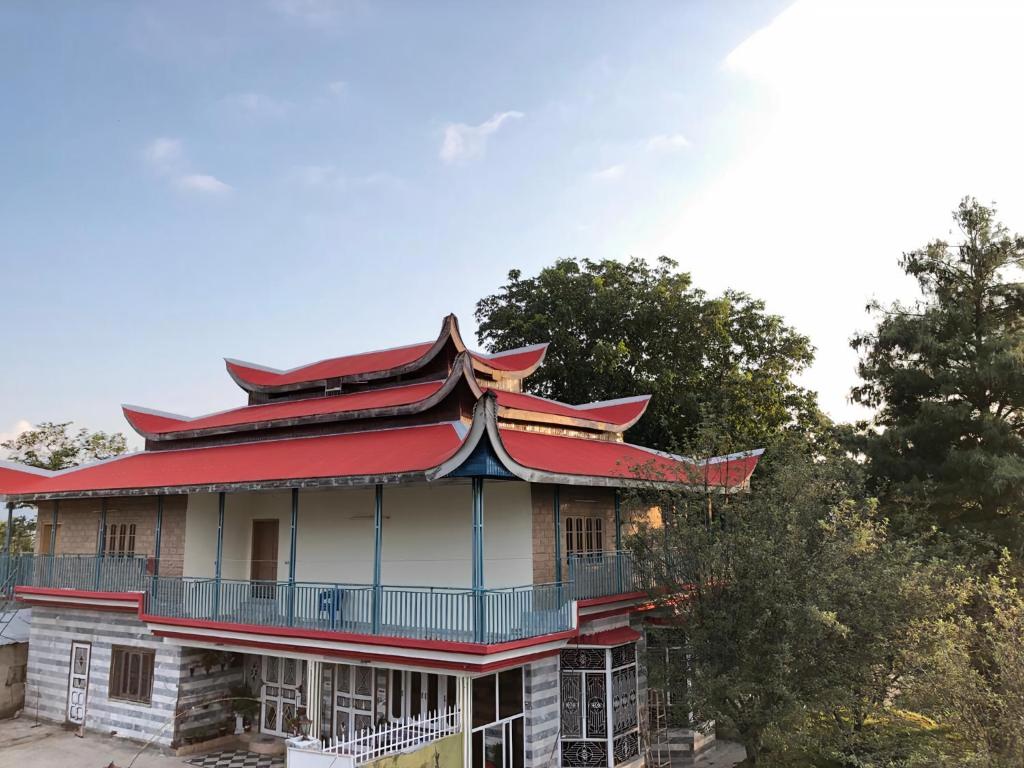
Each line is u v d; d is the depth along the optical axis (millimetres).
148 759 19250
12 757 19422
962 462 23797
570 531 19812
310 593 17672
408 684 18516
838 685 14773
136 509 23609
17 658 23906
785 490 16000
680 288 39312
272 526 22656
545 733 16781
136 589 20953
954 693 13812
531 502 18359
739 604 15297
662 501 17969
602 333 38469
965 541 19766
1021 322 26203
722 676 14867
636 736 18438
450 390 19484
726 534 15820
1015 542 22750
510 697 16688
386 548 19734
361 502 20516
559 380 38188
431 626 15570
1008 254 26219
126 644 21391
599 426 25422
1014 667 13234
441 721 14859
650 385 36031
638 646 19406
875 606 14867
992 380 24500
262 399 27344
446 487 19078
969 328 26312
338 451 19562
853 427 29891
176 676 20047
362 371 24344
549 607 16812
